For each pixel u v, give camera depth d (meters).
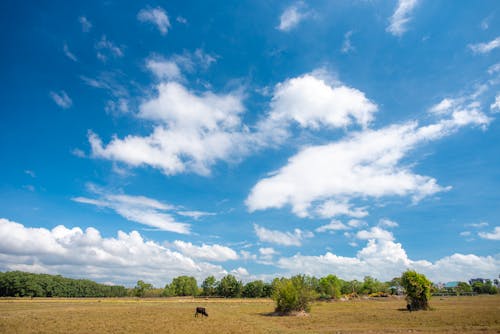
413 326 36.41
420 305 59.75
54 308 64.44
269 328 36.38
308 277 61.44
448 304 78.81
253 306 84.06
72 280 167.50
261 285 164.00
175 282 179.62
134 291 162.50
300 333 32.16
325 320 45.88
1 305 76.81
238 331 33.16
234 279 166.38
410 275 60.81
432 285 60.66
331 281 126.25
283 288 57.88
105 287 180.62
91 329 32.16
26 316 43.62
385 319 45.00
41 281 147.62
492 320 38.81
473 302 87.06
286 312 56.75
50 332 30.05
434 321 40.09
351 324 40.25
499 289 189.38
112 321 38.62
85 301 107.50
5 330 30.92
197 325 36.94
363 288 170.62
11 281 137.00
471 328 32.84
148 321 39.34
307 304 58.31
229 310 67.62
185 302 107.62
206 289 171.50
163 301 115.69
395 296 144.75
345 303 103.25
